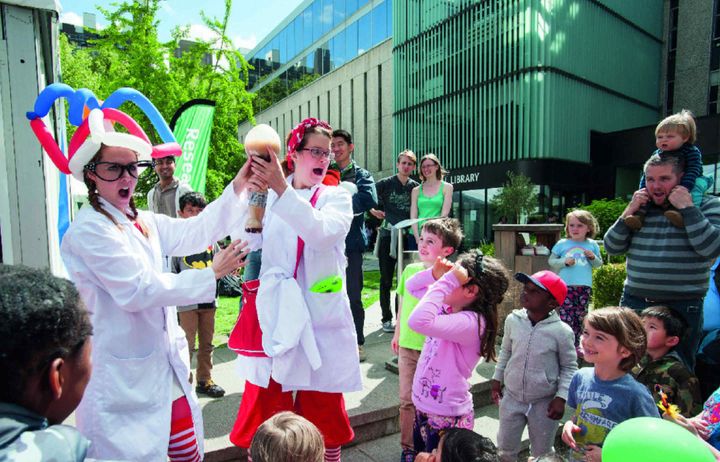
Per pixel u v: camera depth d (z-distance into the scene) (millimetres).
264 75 37344
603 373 2121
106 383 1576
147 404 1650
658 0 21641
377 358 4035
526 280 2611
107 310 1627
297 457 1460
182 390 1863
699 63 20500
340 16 27047
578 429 2145
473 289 2379
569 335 2553
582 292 4570
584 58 18297
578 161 18188
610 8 19297
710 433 1938
